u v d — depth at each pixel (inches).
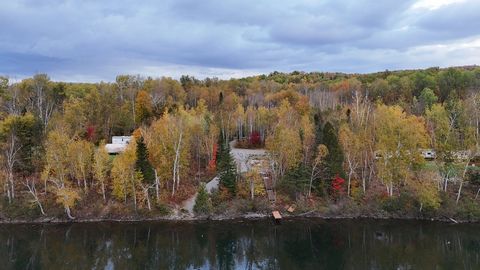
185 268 2188.7
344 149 3107.8
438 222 2847.0
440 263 2215.8
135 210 2942.9
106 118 4333.2
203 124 3673.7
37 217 2910.9
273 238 2615.7
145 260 2290.8
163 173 3095.5
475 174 3014.3
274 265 2220.7
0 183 2913.4
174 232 2726.4
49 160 2839.6
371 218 2942.9
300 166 3107.8
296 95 5767.7
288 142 3048.7
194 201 3107.8
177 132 3161.9
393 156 2918.3
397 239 2571.4
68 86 6038.4
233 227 2807.6
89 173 3282.5
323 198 3068.4
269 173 3376.0
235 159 3558.1
